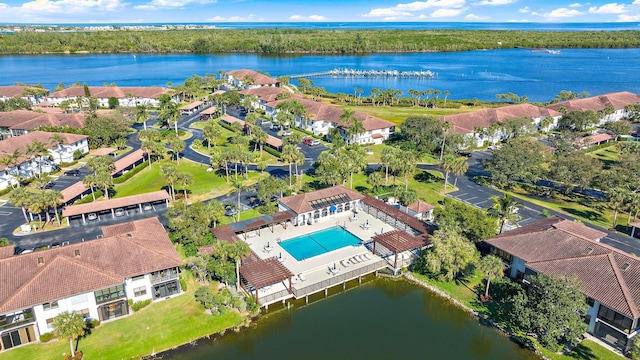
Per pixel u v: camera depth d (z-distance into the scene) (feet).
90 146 431.43
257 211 299.17
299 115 516.73
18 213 294.66
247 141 415.44
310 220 284.82
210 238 243.60
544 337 173.58
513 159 335.06
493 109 510.58
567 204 320.50
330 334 193.47
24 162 349.61
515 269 221.66
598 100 581.12
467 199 324.60
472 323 199.82
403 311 209.77
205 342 184.85
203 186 344.28
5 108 529.86
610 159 417.69
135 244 206.80
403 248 232.12
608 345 179.83
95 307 187.42
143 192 331.36
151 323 191.21
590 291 181.27
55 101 633.20
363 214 301.02
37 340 179.01
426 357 180.14
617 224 286.05
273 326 198.29
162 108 556.92
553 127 536.42
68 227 274.57
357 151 354.33
